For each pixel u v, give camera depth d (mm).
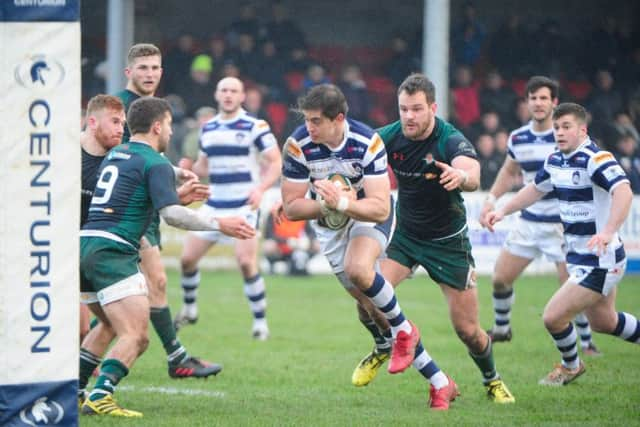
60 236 19828
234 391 28875
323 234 26859
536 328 43469
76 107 19781
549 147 36531
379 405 26938
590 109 77625
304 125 25594
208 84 75188
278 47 78250
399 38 81000
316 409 26156
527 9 89688
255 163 41562
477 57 81000
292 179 25578
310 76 74500
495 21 89375
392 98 79188
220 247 66125
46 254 19766
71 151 19812
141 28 83375
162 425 23312
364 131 24859
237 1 84500
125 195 24062
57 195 19781
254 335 40156
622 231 66562
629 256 66688
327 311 48688
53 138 19703
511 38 82188
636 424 24469
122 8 64312
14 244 19594
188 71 76688
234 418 24547
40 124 19625
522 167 37250
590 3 89875
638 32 86375
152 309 29250
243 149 41125
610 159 27562
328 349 37406
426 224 26875
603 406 26922
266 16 85562
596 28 86562
